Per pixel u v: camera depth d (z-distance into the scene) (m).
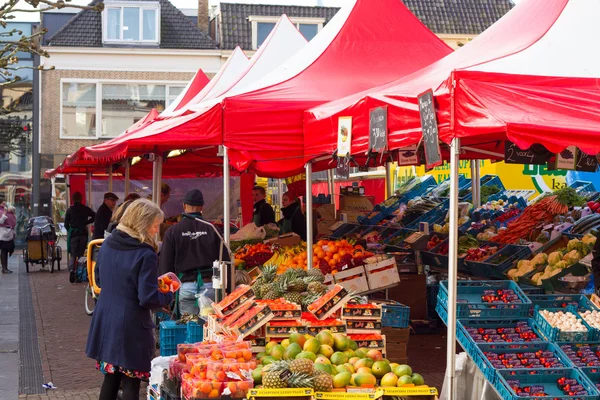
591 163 6.90
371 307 6.18
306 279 7.16
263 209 15.24
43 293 17.89
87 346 6.13
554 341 6.12
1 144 35.31
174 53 35.72
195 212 8.43
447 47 11.46
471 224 11.96
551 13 6.88
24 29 37.41
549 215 10.35
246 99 9.20
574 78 5.80
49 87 34.97
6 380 9.20
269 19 37.09
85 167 22.19
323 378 5.19
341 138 7.84
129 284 5.96
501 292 6.67
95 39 35.47
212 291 8.06
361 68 10.48
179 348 5.86
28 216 35.28
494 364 5.88
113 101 35.50
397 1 11.47
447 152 10.02
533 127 5.04
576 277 8.11
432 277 11.98
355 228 14.70
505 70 5.93
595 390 5.53
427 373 9.02
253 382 5.28
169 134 9.09
